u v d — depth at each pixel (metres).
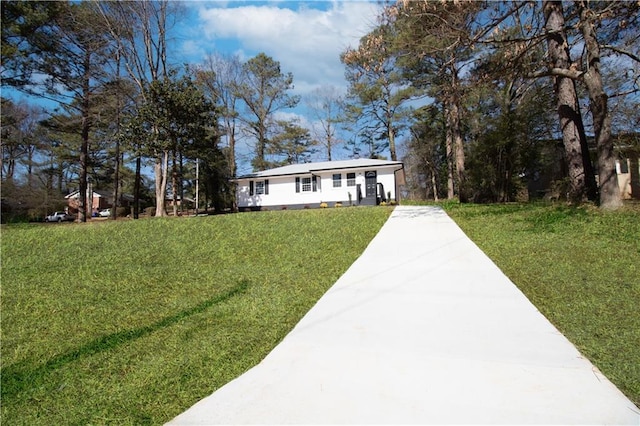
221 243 8.29
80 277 6.15
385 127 29.77
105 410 2.43
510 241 6.61
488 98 18.28
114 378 2.88
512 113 16.08
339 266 5.93
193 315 4.20
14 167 33.94
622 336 2.96
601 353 2.71
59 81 19.17
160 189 18.30
